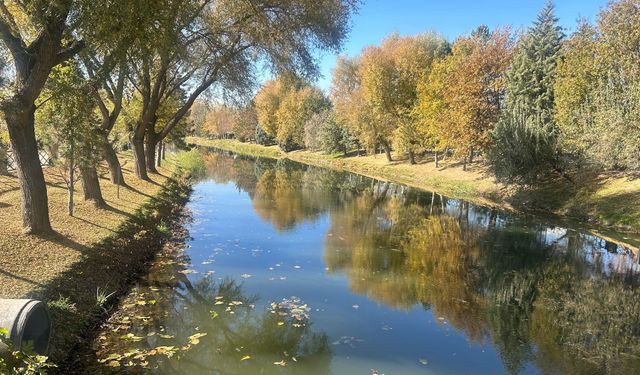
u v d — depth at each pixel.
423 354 7.43
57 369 5.95
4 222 9.81
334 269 11.95
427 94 35.09
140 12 9.09
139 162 21.77
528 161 24.50
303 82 21.53
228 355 6.99
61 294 7.39
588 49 24.00
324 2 18.09
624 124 18.92
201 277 10.71
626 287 11.59
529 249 15.29
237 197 24.84
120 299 8.84
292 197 25.58
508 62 32.53
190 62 19.34
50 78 9.81
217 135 118.38
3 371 3.50
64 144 11.12
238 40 19.31
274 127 75.69
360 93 44.38
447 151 41.78
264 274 11.20
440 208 23.38
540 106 30.25
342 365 6.91
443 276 11.89
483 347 7.81
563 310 9.85
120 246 10.76
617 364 7.40
